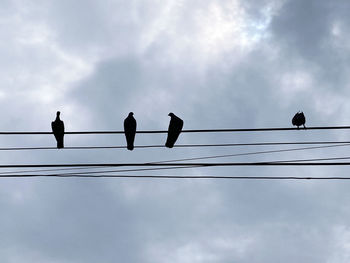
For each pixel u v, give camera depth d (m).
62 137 13.42
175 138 12.99
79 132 10.98
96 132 11.08
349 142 10.48
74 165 9.47
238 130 10.66
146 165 9.71
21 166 9.46
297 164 9.66
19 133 10.80
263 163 9.46
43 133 10.84
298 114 12.95
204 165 9.84
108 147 11.19
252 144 10.70
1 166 9.43
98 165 9.49
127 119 13.09
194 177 10.02
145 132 11.21
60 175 10.26
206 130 10.80
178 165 9.98
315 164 9.39
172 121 13.00
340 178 9.73
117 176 10.21
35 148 11.09
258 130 10.77
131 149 13.09
